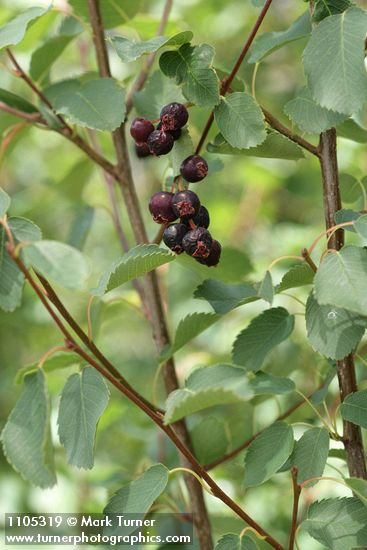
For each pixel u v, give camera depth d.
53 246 0.53
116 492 0.57
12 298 0.56
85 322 1.04
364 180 0.66
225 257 0.70
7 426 0.56
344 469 0.73
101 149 0.79
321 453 0.57
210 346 0.91
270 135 0.58
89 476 0.79
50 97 0.70
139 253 0.57
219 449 0.66
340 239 0.58
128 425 0.78
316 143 0.96
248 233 1.11
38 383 0.55
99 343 1.08
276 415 0.75
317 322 0.57
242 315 0.90
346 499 0.57
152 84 0.63
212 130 0.70
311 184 1.00
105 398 0.56
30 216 0.89
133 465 0.80
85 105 0.62
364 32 0.55
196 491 0.66
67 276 0.53
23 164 1.22
